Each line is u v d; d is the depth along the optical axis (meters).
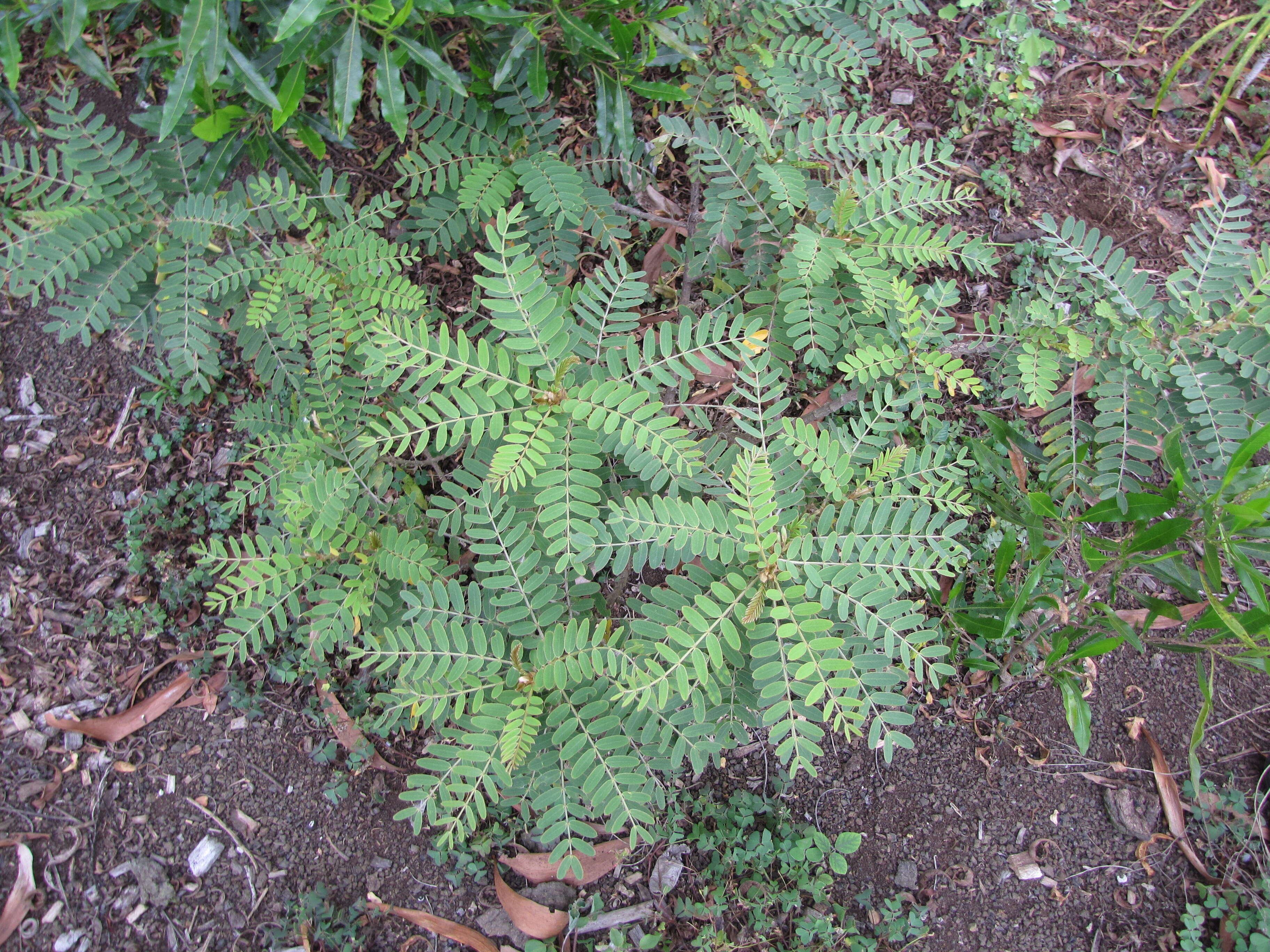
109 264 2.52
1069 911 2.53
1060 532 2.40
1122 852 2.58
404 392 2.41
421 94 2.62
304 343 2.74
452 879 2.60
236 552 2.22
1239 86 3.30
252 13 2.62
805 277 2.26
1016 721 2.72
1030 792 2.66
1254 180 3.22
